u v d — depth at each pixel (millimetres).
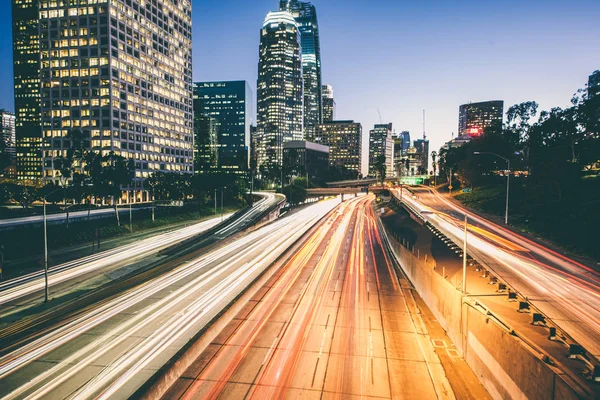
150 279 41188
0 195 79750
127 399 16281
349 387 19766
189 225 90000
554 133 101438
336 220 98188
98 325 27812
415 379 20734
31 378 20266
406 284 39469
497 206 79000
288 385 19812
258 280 38000
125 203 130875
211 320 25672
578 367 15203
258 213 98688
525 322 20656
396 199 111438
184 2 173375
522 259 39938
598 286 31094
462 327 23672
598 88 91312
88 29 126250
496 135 110812
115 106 128250
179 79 168875
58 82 128250
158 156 152500
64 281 40875
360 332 26797
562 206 60625
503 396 17922
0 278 41594
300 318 29406
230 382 20031
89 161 80562
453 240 49906
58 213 82250
